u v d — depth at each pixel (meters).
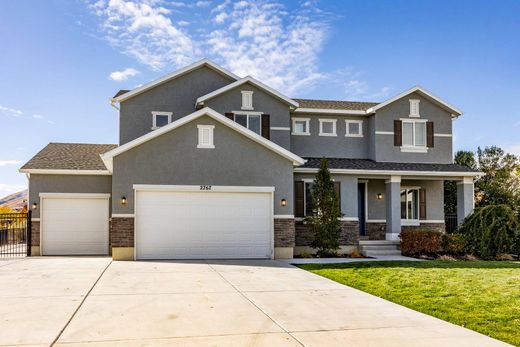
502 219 19.83
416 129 23.59
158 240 17.38
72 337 7.12
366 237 22.48
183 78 21.89
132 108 21.42
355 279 12.96
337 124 23.58
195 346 6.74
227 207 18.02
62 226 19.78
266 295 10.58
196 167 17.78
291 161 18.64
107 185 20.11
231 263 16.39
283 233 18.38
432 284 12.15
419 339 7.25
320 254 19.36
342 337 7.31
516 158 32.19
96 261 16.77
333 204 19.47
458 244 19.78
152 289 11.09
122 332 7.41
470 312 9.05
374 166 21.72
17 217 20.25
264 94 21.55
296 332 7.55
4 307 9.13
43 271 14.03
